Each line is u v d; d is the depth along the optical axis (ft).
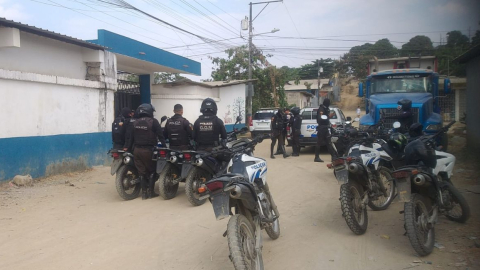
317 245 16.85
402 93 37.96
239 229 12.70
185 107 64.69
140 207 23.80
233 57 100.73
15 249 16.94
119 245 17.34
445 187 18.38
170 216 21.71
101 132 39.04
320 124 38.32
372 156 19.39
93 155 37.88
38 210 23.09
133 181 26.02
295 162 39.65
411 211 15.05
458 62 40.75
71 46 36.81
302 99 154.92
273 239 17.69
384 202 21.84
